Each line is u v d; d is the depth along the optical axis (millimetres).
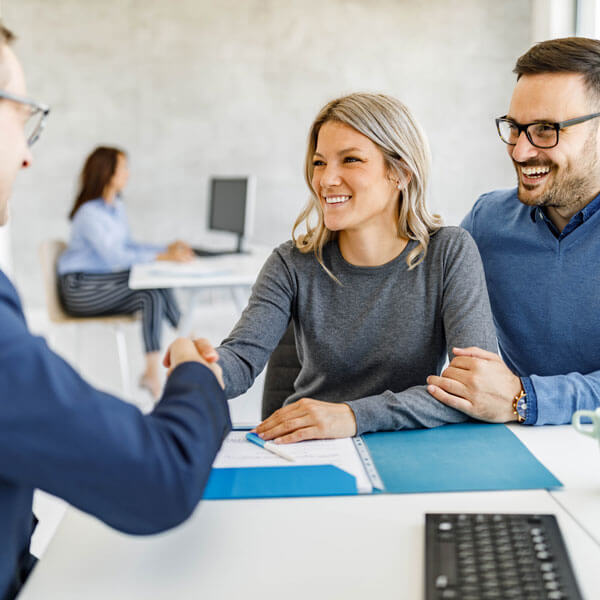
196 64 5566
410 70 5672
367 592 766
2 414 655
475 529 844
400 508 952
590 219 1501
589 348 1557
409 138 1438
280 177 5738
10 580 800
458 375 1278
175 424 773
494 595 724
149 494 716
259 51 5598
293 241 1602
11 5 5344
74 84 5484
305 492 1004
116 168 4098
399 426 1245
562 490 990
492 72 5695
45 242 3924
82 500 710
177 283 3340
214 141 5664
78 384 703
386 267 1507
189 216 5730
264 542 878
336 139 1426
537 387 1265
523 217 1616
